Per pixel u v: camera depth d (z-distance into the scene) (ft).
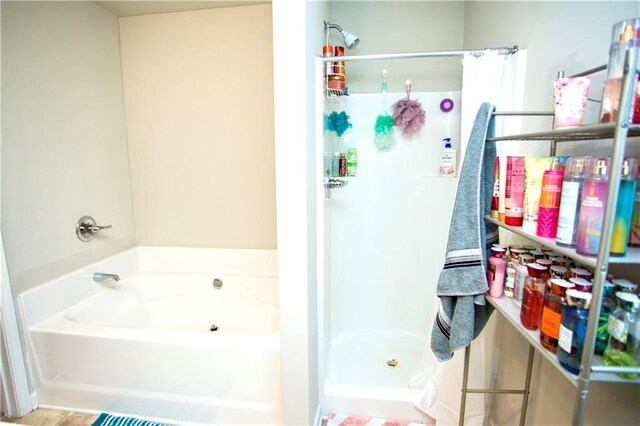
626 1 2.85
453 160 6.79
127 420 5.13
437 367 5.33
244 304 7.59
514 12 4.80
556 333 2.60
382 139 6.99
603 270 2.11
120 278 7.46
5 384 5.36
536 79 4.25
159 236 8.05
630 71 1.94
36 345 5.45
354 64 7.32
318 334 5.47
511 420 4.68
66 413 5.53
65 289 6.07
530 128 4.38
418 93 6.95
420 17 7.07
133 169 7.94
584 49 3.37
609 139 2.98
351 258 7.65
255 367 4.90
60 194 6.09
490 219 3.68
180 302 7.77
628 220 2.27
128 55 7.52
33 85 5.56
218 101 7.43
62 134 6.12
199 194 7.85
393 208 7.40
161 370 5.15
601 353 2.46
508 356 4.85
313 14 4.69
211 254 7.95
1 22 5.05
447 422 5.14
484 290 3.55
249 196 7.67
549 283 2.72
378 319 7.79
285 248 4.42
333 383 5.81
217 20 7.18
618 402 2.89
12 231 5.28
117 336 5.18
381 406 5.41
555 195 2.72
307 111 4.26
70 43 6.25
